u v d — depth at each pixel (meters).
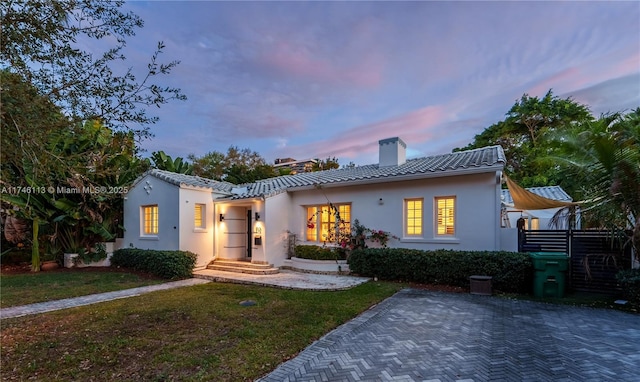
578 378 4.24
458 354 5.03
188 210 14.38
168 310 7.88
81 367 4.76
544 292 8.87
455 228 11.20
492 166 10.00
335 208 13.85
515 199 11.47
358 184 13.14
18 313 7.87
